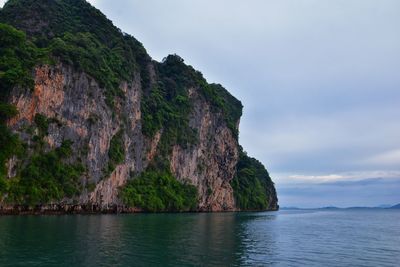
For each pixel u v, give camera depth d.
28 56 80.81
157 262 29.91
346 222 105.94
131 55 113.75
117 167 99.44
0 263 27.38
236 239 47.47
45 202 75.06
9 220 57.72
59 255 30.55
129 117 107.44
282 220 103.12
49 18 104.00
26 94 75.69
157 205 111.75
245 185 182.50
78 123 86.44
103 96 94.38
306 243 46.91
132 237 43.69
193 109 140.75
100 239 40.34
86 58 91.06
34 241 36.84
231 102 182.12
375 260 35.34
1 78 73.94
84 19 110.69
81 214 83.56
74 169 84.12
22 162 73.75
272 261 32.66
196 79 146.00
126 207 101.94
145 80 125.12
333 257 36.28
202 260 31.45
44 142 78.69
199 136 141.50
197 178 138.25
